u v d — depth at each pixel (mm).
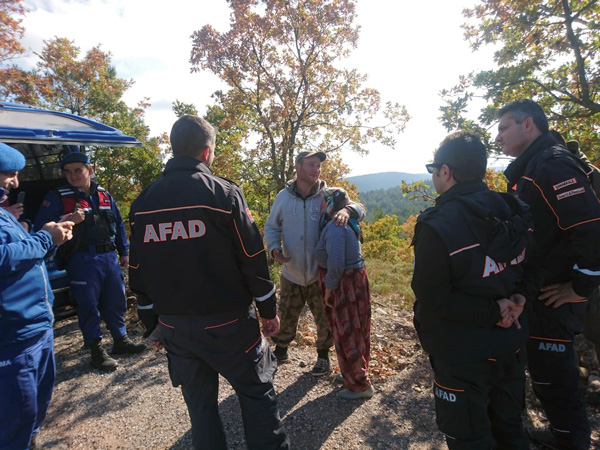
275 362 2170
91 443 2582
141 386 3271
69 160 3553
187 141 1968
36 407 2119
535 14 5953
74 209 3547
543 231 2074
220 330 1892
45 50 15695
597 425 2533
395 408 2859
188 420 2789
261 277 1993
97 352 3562
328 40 8453
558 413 2154
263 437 1985
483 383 1784
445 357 1799
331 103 9039
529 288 1867
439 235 1695
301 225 3260
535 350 2178
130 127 14016
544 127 2207
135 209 1943
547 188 1994
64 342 4230
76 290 3521
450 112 6434
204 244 1835
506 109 2275
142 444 2559
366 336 2971
